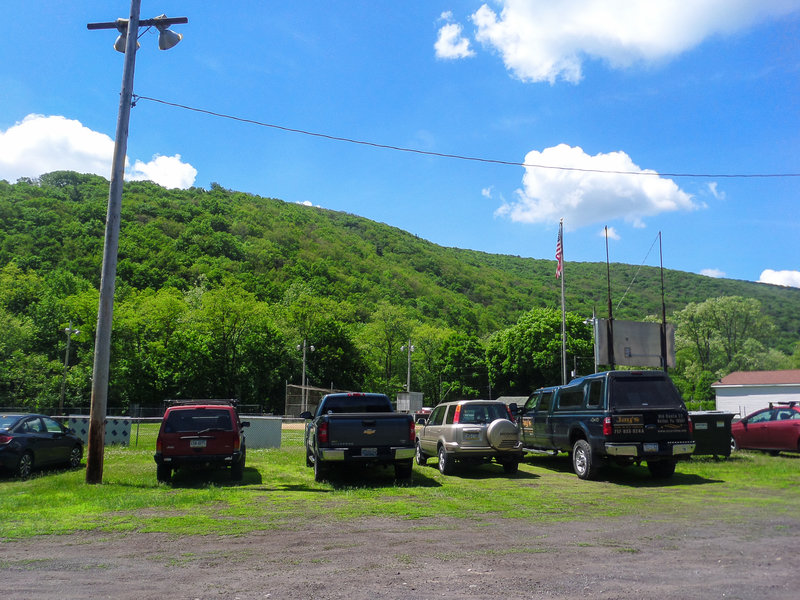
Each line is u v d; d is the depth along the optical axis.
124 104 13.05
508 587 4.81
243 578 5.22
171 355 61.16
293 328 73.81
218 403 15.26
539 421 15.13
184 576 5.31
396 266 139.12
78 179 131.75
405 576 5.22
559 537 6.83
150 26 13.38
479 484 11.93
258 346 65.50
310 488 11.44
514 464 13.58
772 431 17.30
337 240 149.38
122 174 12.96
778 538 6.62
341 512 8.69
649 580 4.96
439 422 14.73
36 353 61.44
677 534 6.90
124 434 22.17
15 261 75.81
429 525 7.68
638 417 12.05
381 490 10.98
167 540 6.88
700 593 4.58
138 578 5.27
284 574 5.34
